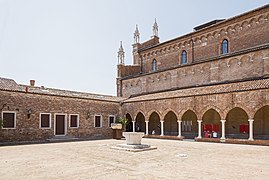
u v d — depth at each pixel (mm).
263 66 28422
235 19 34469
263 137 28016
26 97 28344
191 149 20719
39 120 29422
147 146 21000
